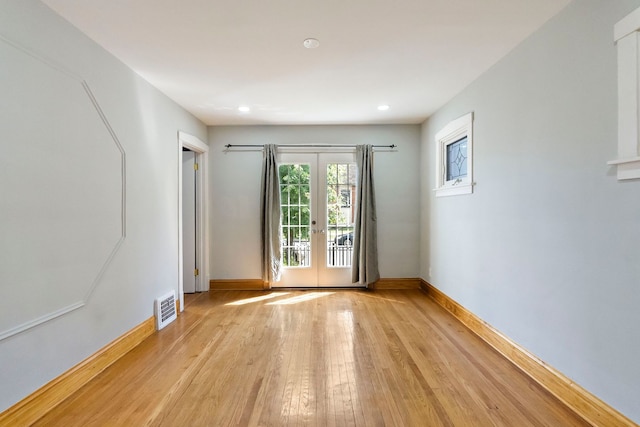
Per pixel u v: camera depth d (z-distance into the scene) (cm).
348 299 406
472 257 305
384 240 456
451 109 350
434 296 402
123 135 258
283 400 193
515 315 239
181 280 358
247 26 208
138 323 278
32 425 171
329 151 454
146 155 293
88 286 218
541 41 211
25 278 172
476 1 185
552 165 202
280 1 182
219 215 454
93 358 220
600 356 168
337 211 461
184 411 183
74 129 207
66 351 199
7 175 162
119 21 201
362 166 444
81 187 212
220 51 242
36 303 178
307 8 189
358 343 273
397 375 221
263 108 379
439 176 387
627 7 152
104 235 235
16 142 167
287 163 456
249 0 181
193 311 360
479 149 291
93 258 223
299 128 455
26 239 173
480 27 212
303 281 458
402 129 455
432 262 412
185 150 441
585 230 177
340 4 186
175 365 236
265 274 444
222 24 206
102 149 233
